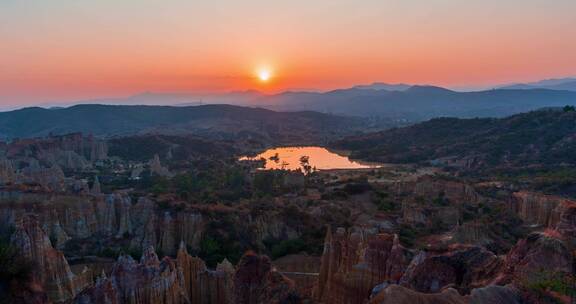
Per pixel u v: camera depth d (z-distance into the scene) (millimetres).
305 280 64938
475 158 179875
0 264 43344
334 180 156625
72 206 84812
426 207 95500
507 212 90125
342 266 49719
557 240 34938
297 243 80562
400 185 129375
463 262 38344
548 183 116000
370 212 100750
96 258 73812
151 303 42625
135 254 75375
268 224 87312
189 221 82000
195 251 77875
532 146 176000
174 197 100000
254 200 108688
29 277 45562
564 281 31859
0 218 80500
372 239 45156
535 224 81938
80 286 52344
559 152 160625
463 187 116812
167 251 78312
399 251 42531
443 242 68375
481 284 35000
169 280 44562
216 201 106438
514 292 31531
